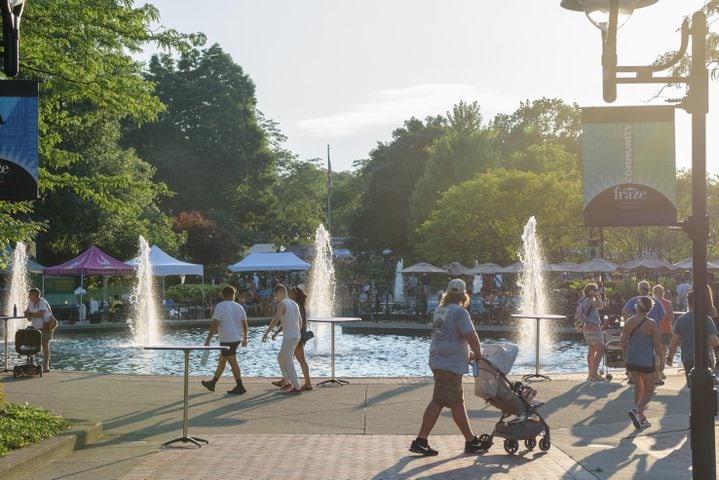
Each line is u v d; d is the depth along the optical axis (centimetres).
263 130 8412
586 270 4222
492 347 995
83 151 4738
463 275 5166
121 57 1670
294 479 842
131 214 1895
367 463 920
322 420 1208
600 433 1110
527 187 4991
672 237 5819
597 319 1652
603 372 1756
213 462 927
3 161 751
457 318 970
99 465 914
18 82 752
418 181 6738
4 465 836
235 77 8262
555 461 933
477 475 859
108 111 1708
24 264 3772
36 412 1095
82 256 3984
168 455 966
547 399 1397
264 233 7706
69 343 3050
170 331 3697
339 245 10562
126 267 3994
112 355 2603
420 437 967
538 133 8956
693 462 704
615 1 635
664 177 709
